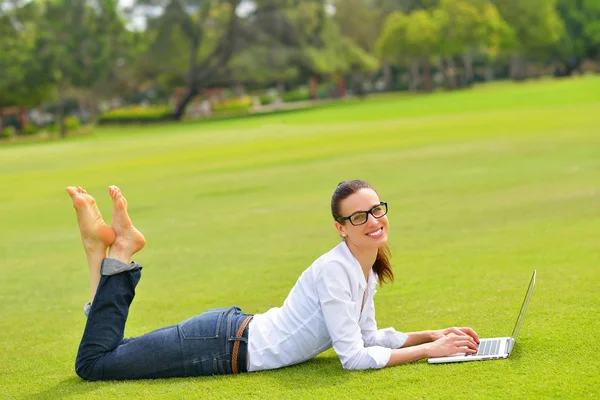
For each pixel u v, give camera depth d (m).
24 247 10.87
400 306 6.18
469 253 8.06
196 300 7.02
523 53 92.44
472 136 23.06
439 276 7.10
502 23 79.75
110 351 4.63
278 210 12.42
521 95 46.69
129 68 75.06
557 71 100.38
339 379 4.36
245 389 4.29
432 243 8.80
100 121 72.56
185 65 76.69
